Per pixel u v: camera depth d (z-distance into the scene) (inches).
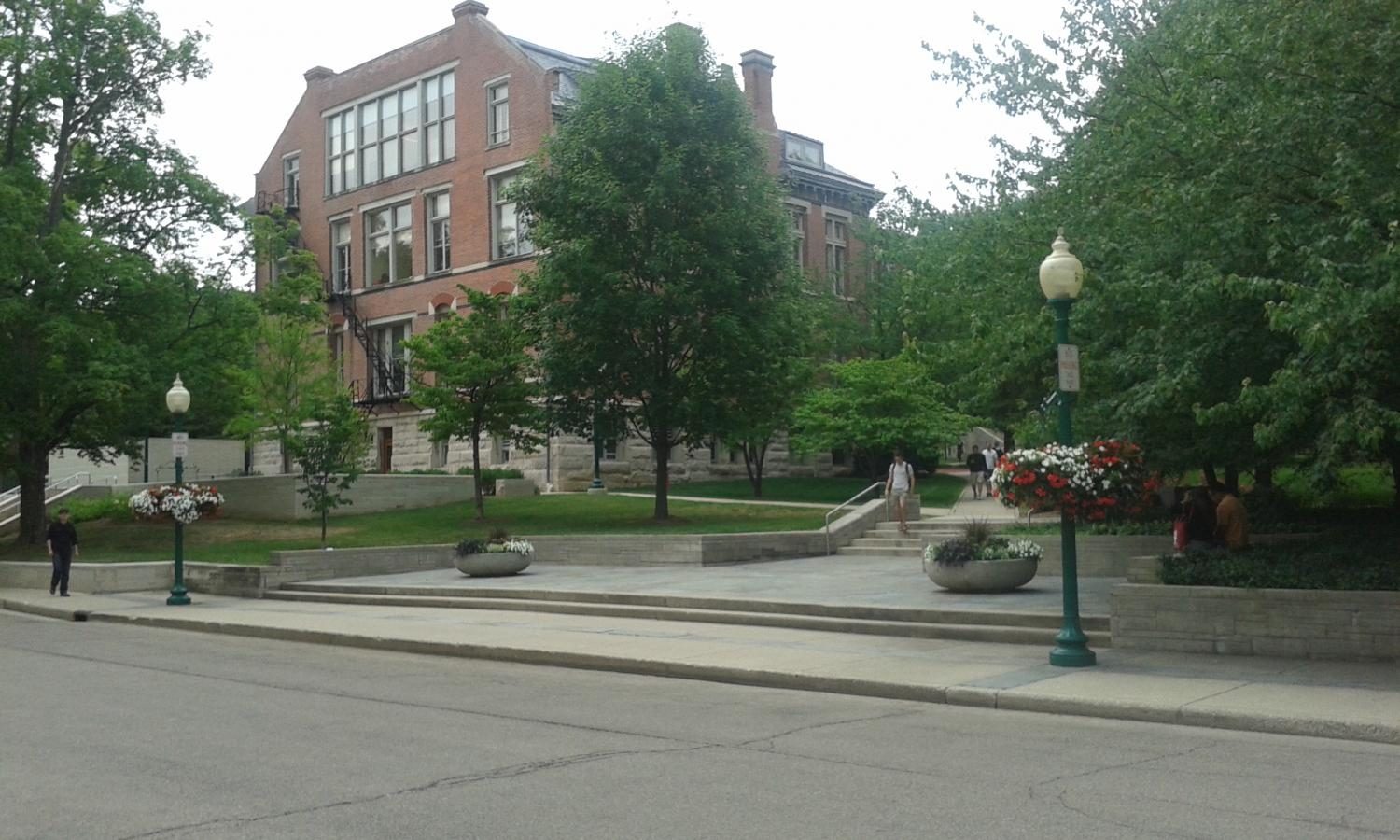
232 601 938.7
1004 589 697.0
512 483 1501.0
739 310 1146.7
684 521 1177.4
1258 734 375.6
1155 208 513.3
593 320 1120.8
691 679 514.0
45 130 1250.6
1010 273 629.9
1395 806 279.1
